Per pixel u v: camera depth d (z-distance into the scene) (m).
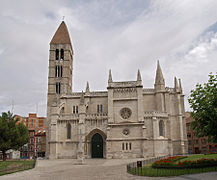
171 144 69.94
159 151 67.44
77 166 48.53
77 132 72.31
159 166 35.59
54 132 72.06
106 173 35.84
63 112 81.75
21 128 79.88
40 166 49.84
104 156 70.81
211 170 31.20
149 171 33.03
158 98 78.00
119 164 50.06
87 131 71.81
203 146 95.88
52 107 74.12
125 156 67.56
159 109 77.12
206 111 33.41
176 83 79.81
